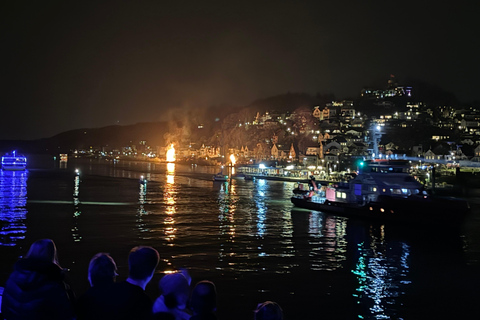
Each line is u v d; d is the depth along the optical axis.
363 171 70.50
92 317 7.30
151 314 7.66
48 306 7.16
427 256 41.97
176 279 8.05
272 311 8.45
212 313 7.84
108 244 44.56
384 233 54.38
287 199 99.50
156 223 60.28
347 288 30.55
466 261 39.84
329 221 64.12
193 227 57.28
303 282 31.75
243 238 49.66
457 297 29.05
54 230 53.00
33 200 89.25
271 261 38.34
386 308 26.67
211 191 120.19
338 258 40.34
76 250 41.28
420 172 155.75
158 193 111.25
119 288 7.53
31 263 7.41
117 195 103.44
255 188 133.00
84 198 94.75
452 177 135.12
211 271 34.28
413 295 29.31
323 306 26.66
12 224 57.44
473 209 81.25
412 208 57.97
